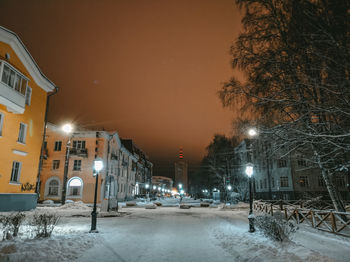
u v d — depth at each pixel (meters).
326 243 8.27
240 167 43.28
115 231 11.03
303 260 5.92
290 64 9.66
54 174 36.31
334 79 8.16
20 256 5.91
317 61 8.94
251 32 11.38
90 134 37.53
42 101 23.44
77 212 19.75
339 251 7.14
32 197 21.12
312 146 11.59
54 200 35.34
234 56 11.75
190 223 14.40
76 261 6.30
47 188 35.91
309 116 9.96
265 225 8.96
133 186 59.00
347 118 9.30
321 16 8.40
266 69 10.77
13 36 18.56
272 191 42.97
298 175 40.25
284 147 11.77
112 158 40.50
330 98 9.32
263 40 11.17
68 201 32.25
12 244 6.55
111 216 17.59
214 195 47.66
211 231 11.44
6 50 18.52
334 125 9.29
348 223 9.52
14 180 19.86
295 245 7.41
